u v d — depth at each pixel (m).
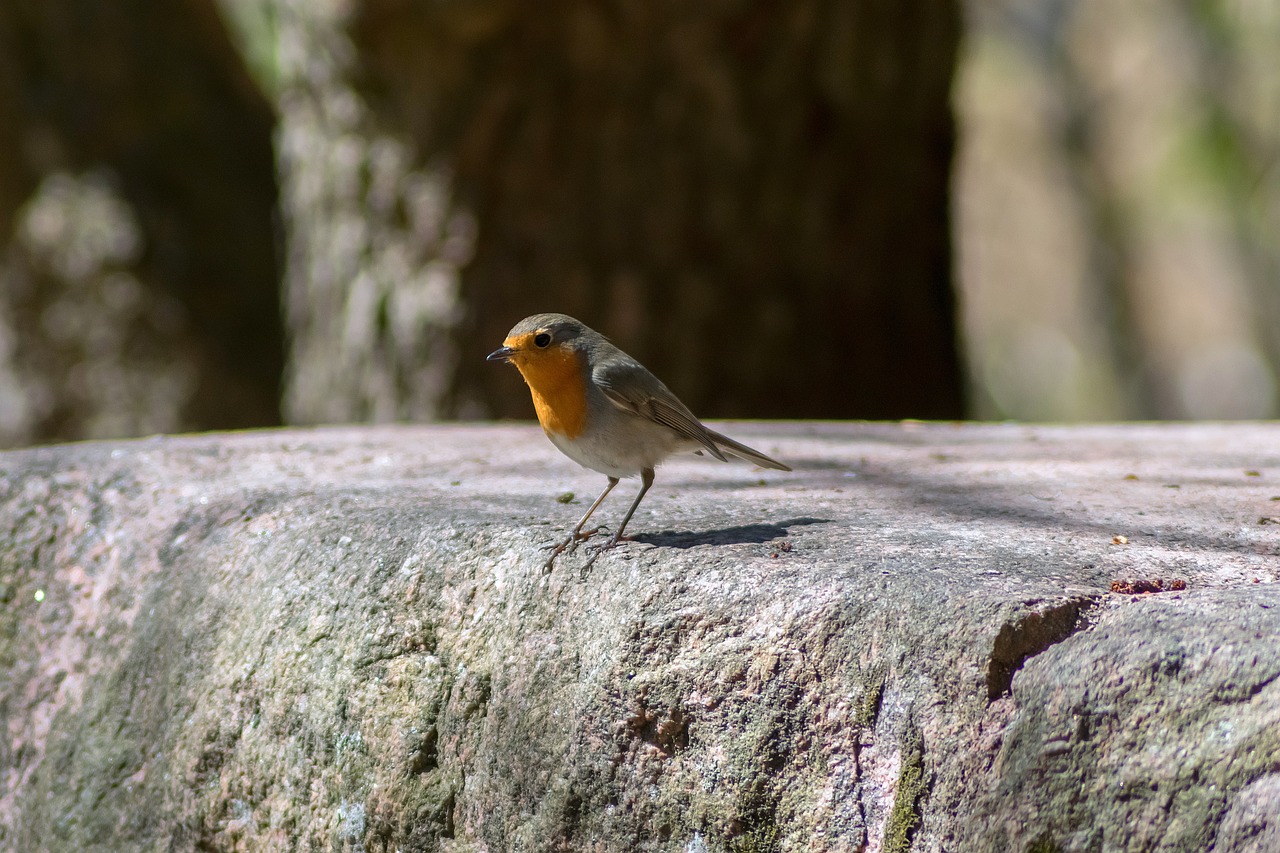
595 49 11.34
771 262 11.78
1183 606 3.70
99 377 16.84
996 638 3.73
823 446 8.22
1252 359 37.81
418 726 4.86
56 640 6.22
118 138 17.23
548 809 4.46
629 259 11.68
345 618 5.14
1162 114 34.56
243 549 5.69
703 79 11.39
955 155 12.88
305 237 13.15
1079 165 36.44
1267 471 6.80
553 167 11.67
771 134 11.59
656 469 7.16
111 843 5.57
